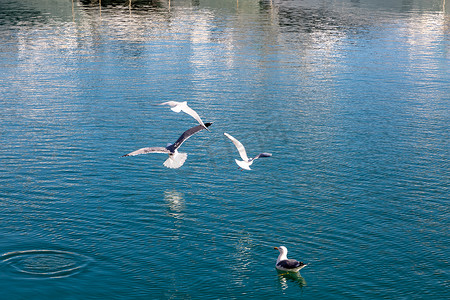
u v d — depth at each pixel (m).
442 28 92.38
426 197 31.41
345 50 73.62
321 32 87.06
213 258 24.98
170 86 54.88
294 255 25.25
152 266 24.34
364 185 32.94
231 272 23.98
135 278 23.45
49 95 51.62
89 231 27.19
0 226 27.48
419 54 71.56
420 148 39.19
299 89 54.53
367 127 43.59
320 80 58.12
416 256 25.25
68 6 115.56
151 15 104.06
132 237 26.70
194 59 67.19
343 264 24.58
